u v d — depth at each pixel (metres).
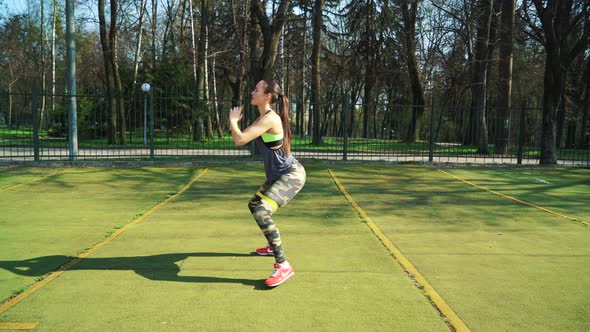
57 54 39.28
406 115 24.52
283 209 6.36
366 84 33.38
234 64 29.81
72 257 3.99
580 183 9.45
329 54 36.00
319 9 22.19
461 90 33.66
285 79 34.34
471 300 3.11
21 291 3.16
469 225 5.50
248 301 3.05
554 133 12.66
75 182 8.65
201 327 2.64
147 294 3.15
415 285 3.39
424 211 6.36
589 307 3.02
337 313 2.87
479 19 20.16
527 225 5.55
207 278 3.49
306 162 12.40
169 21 29.94
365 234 4.96
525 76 29.47
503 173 10.95
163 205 6.56
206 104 22.67
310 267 3.79
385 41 31.58
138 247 4.34
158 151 16.80
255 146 13.20
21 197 7.07
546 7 12.27
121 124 20.02
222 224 5.37
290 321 2.74
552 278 3.59
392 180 9.52
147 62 26.64
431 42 31.22
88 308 2.89
